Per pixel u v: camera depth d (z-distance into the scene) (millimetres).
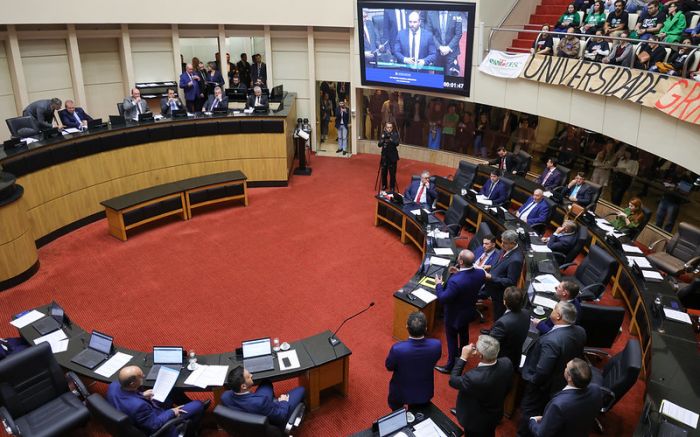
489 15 12367
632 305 7340
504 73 11930
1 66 11695
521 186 11242
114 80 13875
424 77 13492
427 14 12586
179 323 7445
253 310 7785
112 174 10734
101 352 5719
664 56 8938
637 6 10570
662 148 8625
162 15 13164
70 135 10008
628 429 5590
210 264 9117
